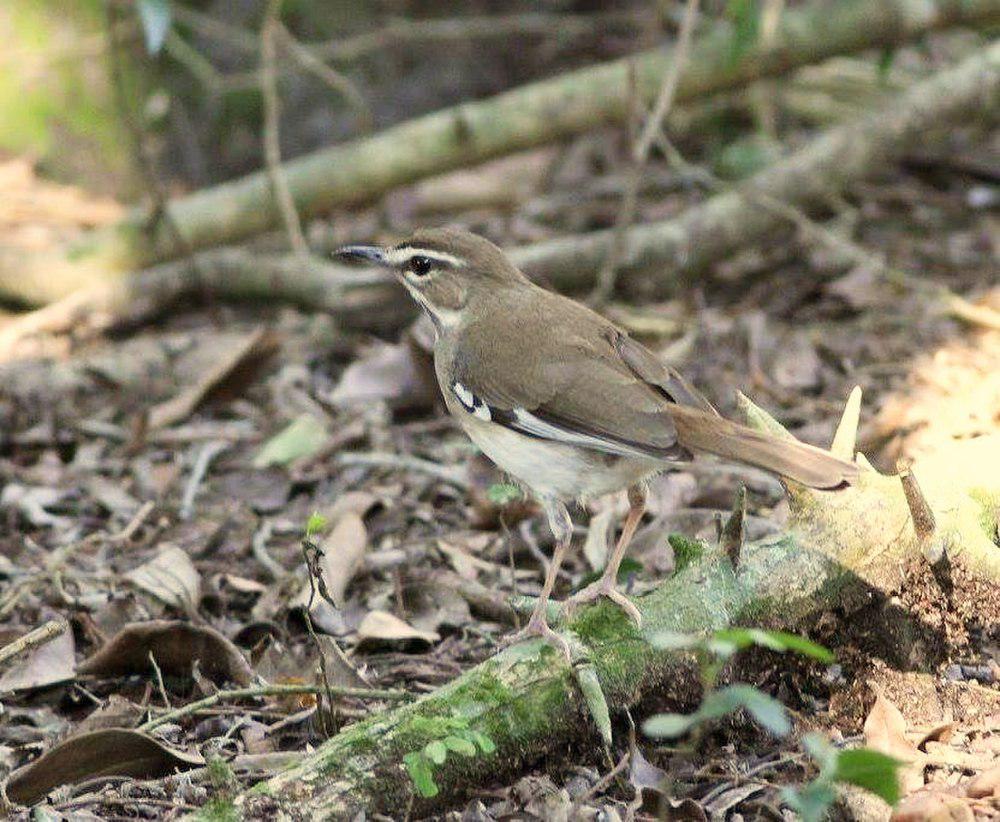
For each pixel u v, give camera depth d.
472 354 9.16
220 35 18.70
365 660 10.05
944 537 8.86
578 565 11.25
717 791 7.93
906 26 17.36
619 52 21.17
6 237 18.55
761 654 8.59
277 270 16.67
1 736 9.24
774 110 20.39
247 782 8.27
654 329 15.25
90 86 20.02
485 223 18.86
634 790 7.94
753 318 14.94
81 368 15.22
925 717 8.43
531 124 17.50
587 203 18.81
